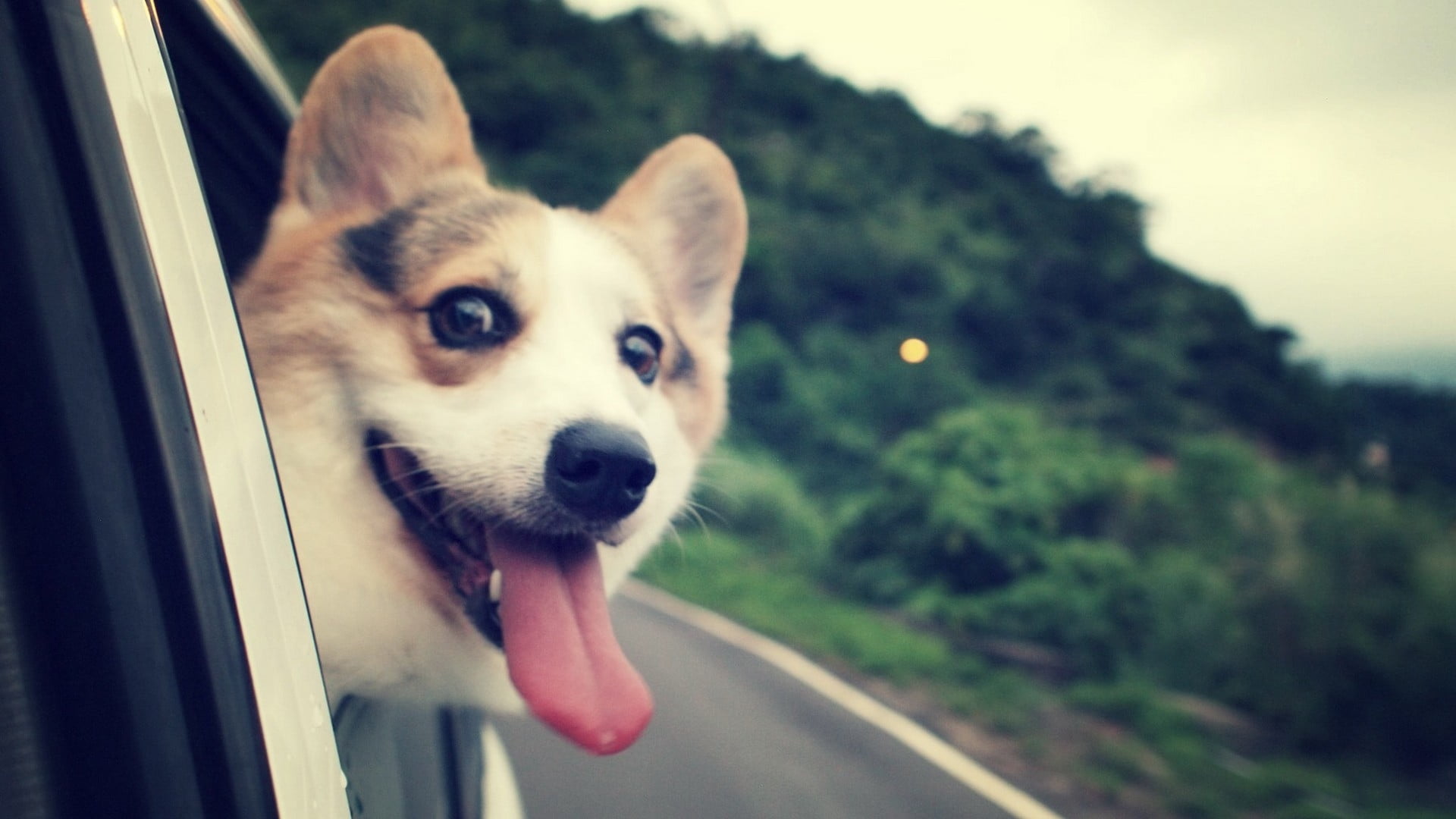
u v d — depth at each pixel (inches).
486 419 52.1
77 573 23.8
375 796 42.1
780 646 360.5
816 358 1192.2
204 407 27.6
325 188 53.7
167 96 29.6
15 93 24.5
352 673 44.9
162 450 25.6
